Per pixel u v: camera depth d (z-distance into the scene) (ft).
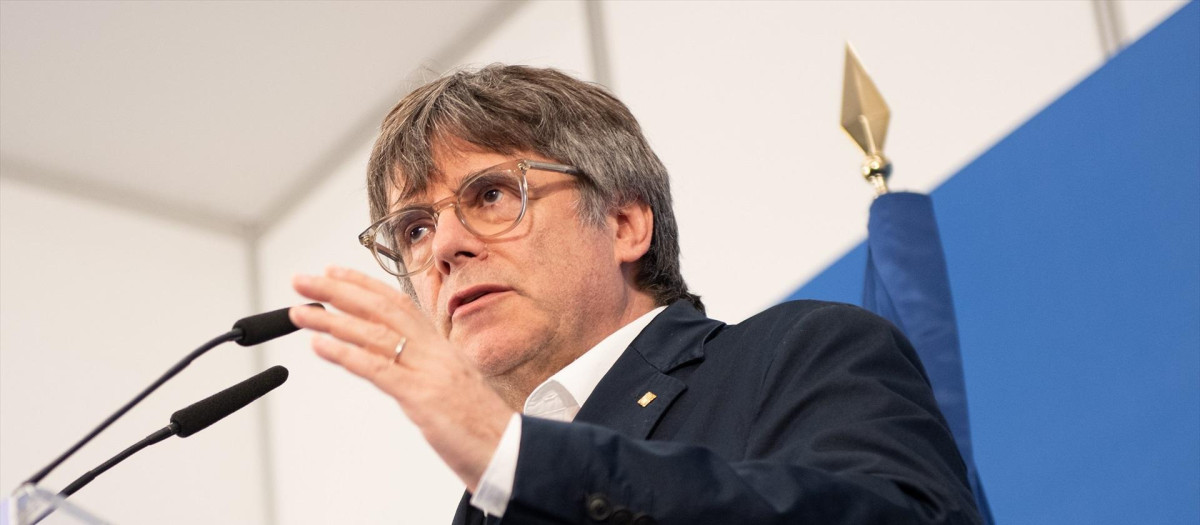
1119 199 20.44
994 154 22.91
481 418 8.13
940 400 17.80
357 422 38.29
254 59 37.93
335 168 41.22
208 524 38.04
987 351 21.50
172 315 40.16
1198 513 17.72
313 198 41.52
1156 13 22.99
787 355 10.88
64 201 39.93
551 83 15.02
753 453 10.17
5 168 39.34
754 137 29.99
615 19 33.99
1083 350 20.04
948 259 22.90
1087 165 21.18
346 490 37.91
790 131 29.27
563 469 8.14
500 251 13.55
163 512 37.47
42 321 38.01
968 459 17.38
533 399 13.12
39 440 36.68
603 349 13.16
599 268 13.93
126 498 37.06
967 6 26.37
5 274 38.09
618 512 8.13
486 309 13.37
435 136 14.23
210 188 41.78
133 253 40.37
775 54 30.17
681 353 12.08
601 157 14.47
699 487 8.25
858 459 9.30
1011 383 20.89
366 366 8.01
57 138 39.24
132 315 39.47
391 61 38.55
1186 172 19.58
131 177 40.93
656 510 8.16
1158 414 18.65
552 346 13.51
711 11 31.83
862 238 27.02
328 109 39.83
